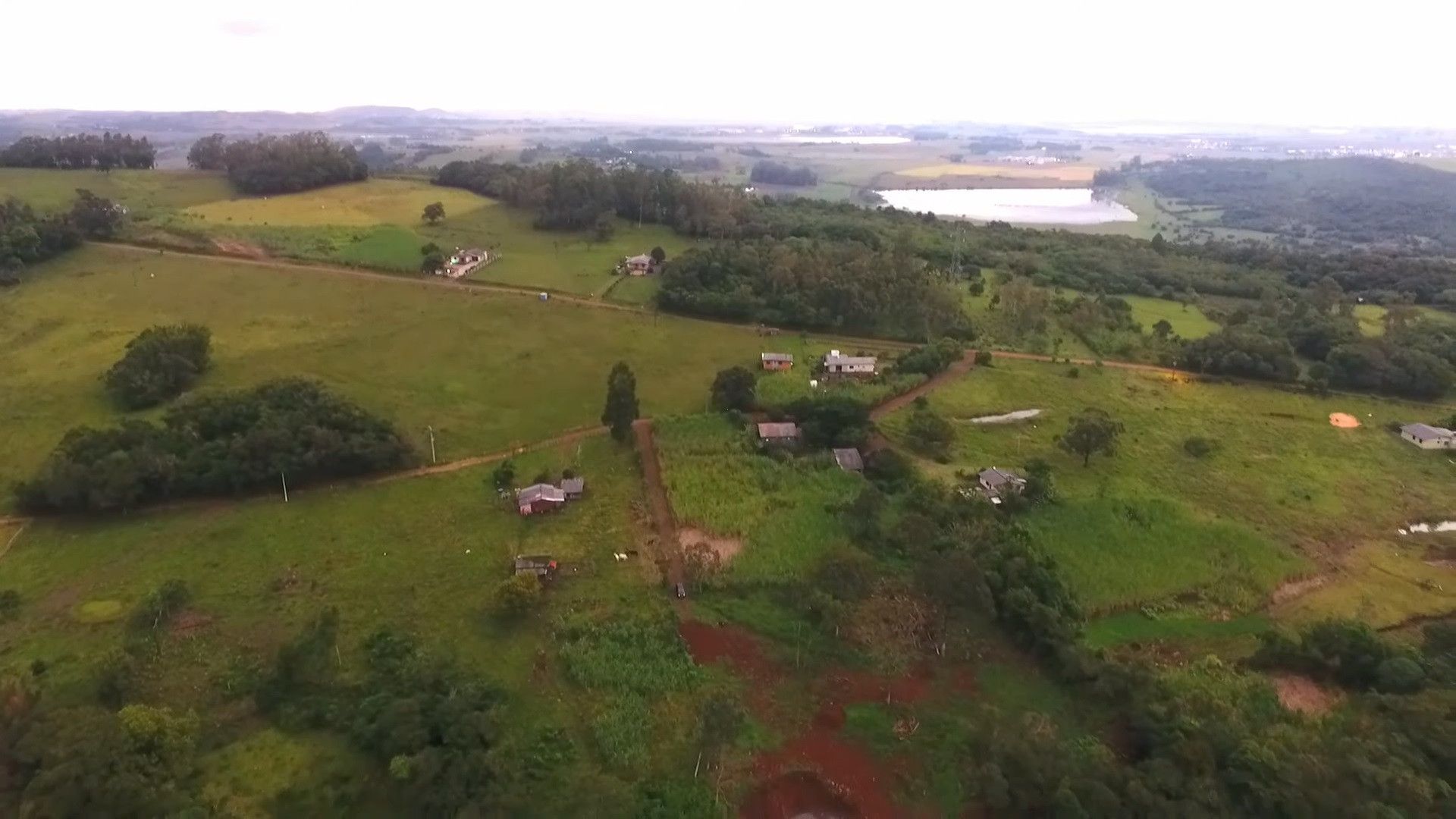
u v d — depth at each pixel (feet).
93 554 212.02
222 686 171.01
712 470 257.14
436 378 316.81
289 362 321.73
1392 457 297.12
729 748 163.94
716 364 346.13
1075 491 257.34
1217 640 204.85
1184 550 232.94
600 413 297.94
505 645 187.83
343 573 208.74
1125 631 206.39
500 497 242.78
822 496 246.27
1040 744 158.40
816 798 156.87
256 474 237.04
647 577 212.02
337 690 170.91
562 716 170.19
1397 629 211.82
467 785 146.30
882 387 321.73
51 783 131.03
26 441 258.16
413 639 186.39
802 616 201.26
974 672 187.73
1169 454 289.94
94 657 177.27
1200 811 144.87
